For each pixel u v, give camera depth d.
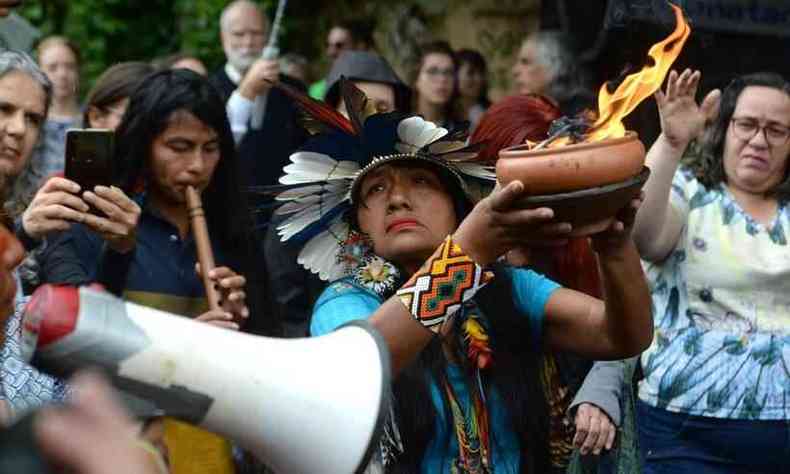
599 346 3.32
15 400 3.42
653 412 4.88
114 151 4.33
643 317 3.10
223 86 8.36
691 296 4.86
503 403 3.42
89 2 12.35
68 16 12.37
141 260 4.43
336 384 2.14
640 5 6.18
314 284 5.58
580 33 8.73
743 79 4.95
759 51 7.80
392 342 2.73
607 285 3.05
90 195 4.09
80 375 1.36
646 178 2.73
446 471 3.35
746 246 4.84
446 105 8.66
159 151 4.44
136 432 1.91
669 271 4.89
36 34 6.48
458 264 2.73
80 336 1.89
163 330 1.97
